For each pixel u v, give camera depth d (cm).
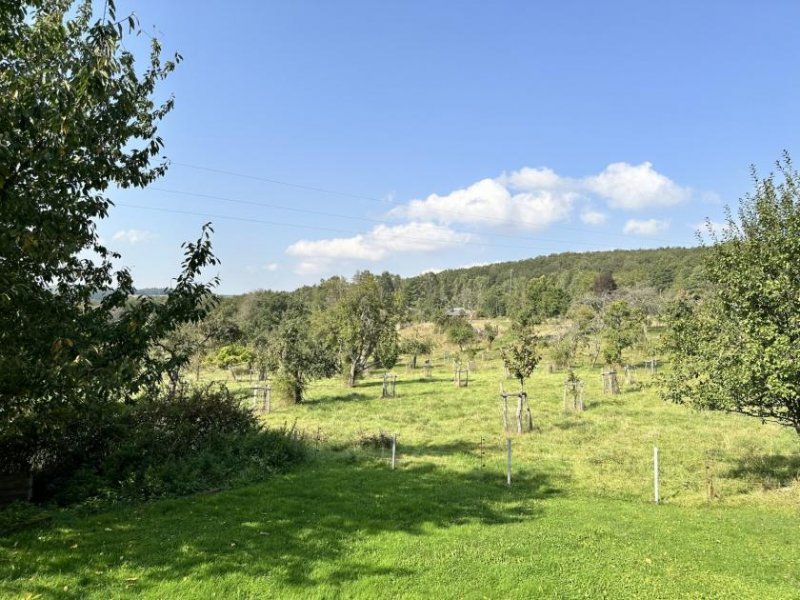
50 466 1133
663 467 1493
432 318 8519
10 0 677
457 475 1383
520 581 704
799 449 1608
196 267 844
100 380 759
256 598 638
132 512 961
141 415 1340
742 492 1266
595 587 693
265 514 966
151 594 634
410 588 675
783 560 821
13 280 700
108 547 778
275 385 2972
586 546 858
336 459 1531
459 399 2925
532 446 1786
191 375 3950
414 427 2150
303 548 798
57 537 817
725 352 1187
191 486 1124
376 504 1062
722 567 785
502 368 4716
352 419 2362
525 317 5544
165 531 855
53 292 867
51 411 935
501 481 1339
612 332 3838
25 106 681
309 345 3197
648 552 843
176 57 948
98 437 1206
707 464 1472
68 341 677
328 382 4188
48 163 708
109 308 905
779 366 1027
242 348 5234
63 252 786
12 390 813
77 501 1022
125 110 812
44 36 753
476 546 834
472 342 6188
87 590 638
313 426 2155
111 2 636
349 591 662
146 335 814
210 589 652
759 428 2002
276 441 1455
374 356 4169
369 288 4003
